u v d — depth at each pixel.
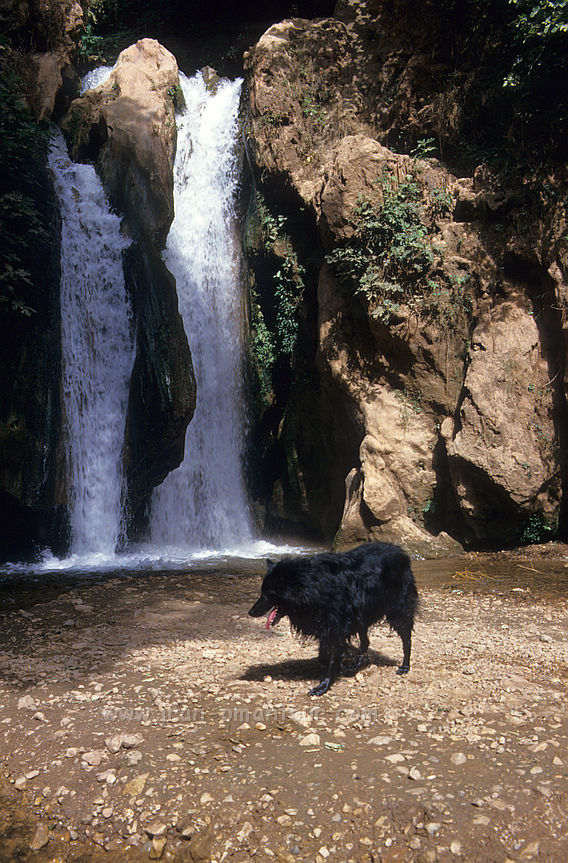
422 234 12.10
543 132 12.03
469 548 11.76
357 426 12.70
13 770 3.95
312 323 13.93
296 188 13.71
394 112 13.91
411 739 4.02
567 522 11.38
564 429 11.34
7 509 12.46
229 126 16.41
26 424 12.32
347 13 14.44
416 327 11.95
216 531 14.88
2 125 12.55
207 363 15.13
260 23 18.92
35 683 5.18
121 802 3.58
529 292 11.84
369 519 11.91
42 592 8.81
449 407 11.99
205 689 4.96
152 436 13.27
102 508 13.52
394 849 3.11
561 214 11.45
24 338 12.60
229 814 3.39
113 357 13.86
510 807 3.25
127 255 14.00
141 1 19.83
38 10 14.95
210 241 15.80
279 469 15.23
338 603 4.74
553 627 6.55
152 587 8.90
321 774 3.64
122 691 4.96
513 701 4.55
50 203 13.45
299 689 4.91
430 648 5.85
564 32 11.31
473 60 13.23
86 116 15.09
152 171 14.16
